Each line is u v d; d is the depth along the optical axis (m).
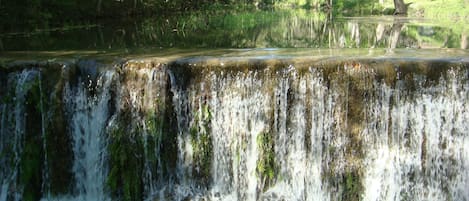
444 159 8.43
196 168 8.71
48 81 8.73
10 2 16.88
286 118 8.44
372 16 28.64
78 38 14.89
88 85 8.74
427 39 14.05
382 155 8.44
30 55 9.79
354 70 8.23
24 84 8.72
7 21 16.56
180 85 8.49
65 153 8.88
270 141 8.52
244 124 8.52
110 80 8.59
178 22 24.22
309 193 8.64
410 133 8.36
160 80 8.49
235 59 8.52
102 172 8.77
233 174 8.69
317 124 8.42
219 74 8.39
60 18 20.02
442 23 21.62
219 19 27.16
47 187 8.94
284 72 8.31
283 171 8.61
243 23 23.42
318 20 24.80
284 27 20.19
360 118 8.36
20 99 8.76
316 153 8.51
